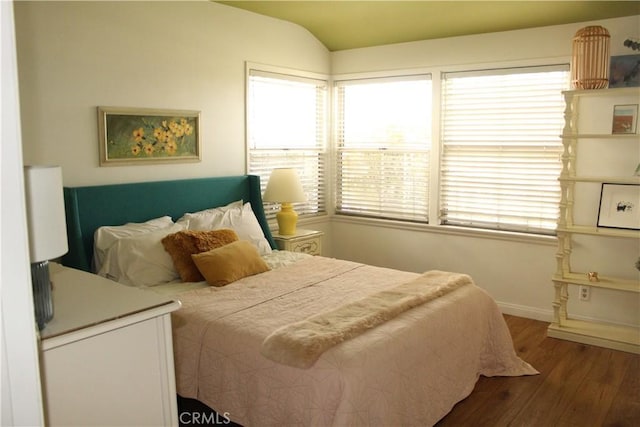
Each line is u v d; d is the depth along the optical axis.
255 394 2.23
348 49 4.99
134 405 1.67
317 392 2.02
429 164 4.60
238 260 3.26
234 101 4.20
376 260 5.03
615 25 3.62
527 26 3.94
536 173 4.07
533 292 4.13
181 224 3.58
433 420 2.47
